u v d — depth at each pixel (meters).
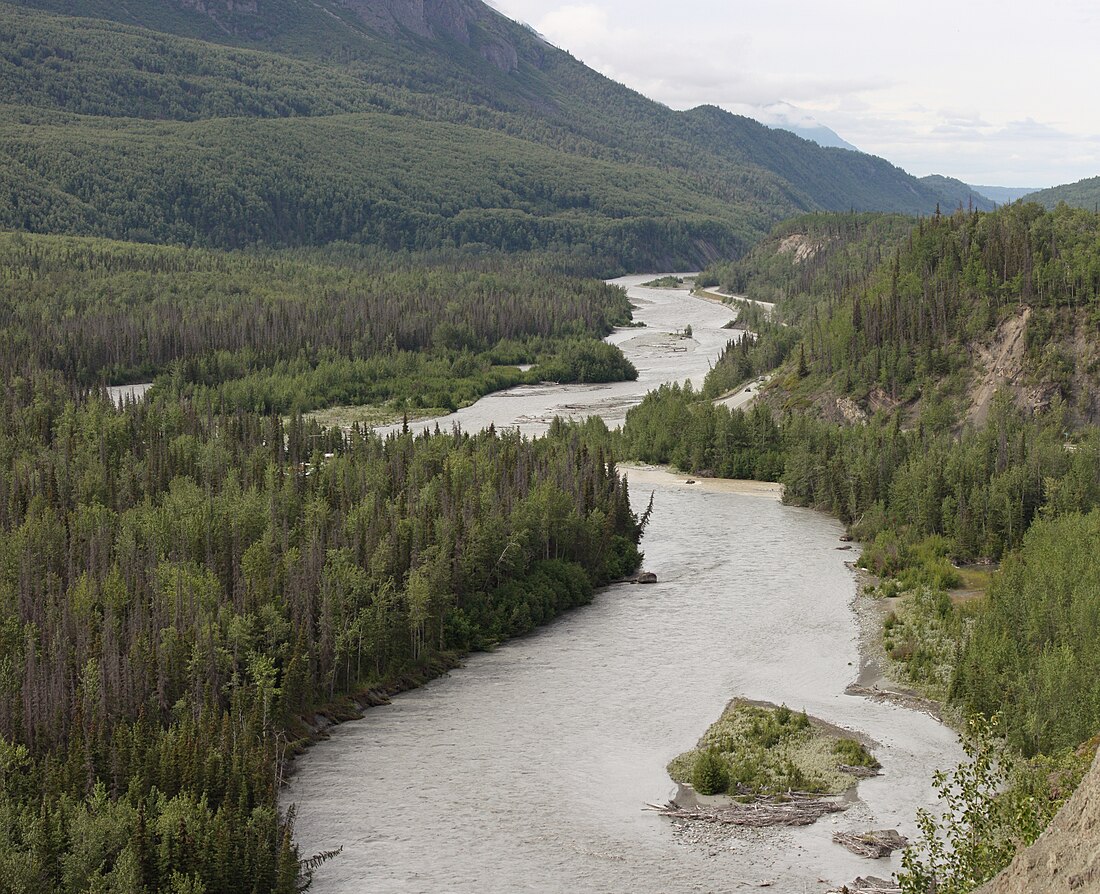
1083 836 50.72
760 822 80.00
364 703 101.88
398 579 113.94
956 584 134.38
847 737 93.38
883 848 76.00
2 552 109.38
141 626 95.50
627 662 111.69
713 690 104.25
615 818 81.12
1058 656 91.50
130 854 68.62
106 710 84.06
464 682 107.25
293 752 91.75
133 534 115.38
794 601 130.12
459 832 79.38
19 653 90.81
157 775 78.38
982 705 94.56
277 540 116.75
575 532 135.12
